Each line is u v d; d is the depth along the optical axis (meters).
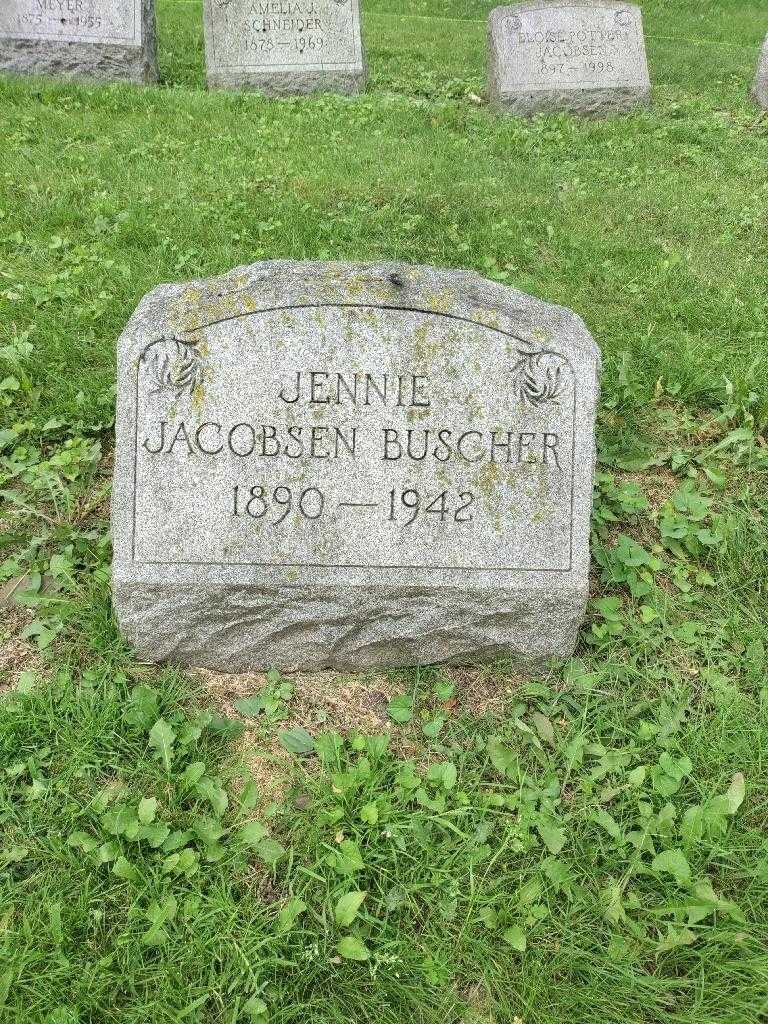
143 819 0.84
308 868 0.83
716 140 2.82
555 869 0.83
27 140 2.42
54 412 1.40
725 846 0.85
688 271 1.89
